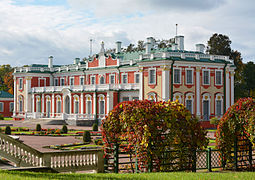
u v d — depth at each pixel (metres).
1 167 16.72
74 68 66.19
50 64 72.56
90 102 58.00
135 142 15.70
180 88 46.91
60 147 29.78
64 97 62.53
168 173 14.66
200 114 48.16
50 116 63.44
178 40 55.31
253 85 76.50
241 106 16.80
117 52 63.12
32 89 68.69
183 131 15.92
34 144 31.53
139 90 49.75
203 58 49.25
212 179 13.11
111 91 54.50
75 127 52.62
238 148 17.59
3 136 18.03
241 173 15.03
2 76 109.00
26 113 65.75
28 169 15.26
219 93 50.09
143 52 57.44
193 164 16.34
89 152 17.17
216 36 74.19
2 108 84.62
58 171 16.38
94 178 13.02
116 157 16.34
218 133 17.47
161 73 46.34
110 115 16.72
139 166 15.80
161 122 15.61
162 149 15.59
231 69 51.88
